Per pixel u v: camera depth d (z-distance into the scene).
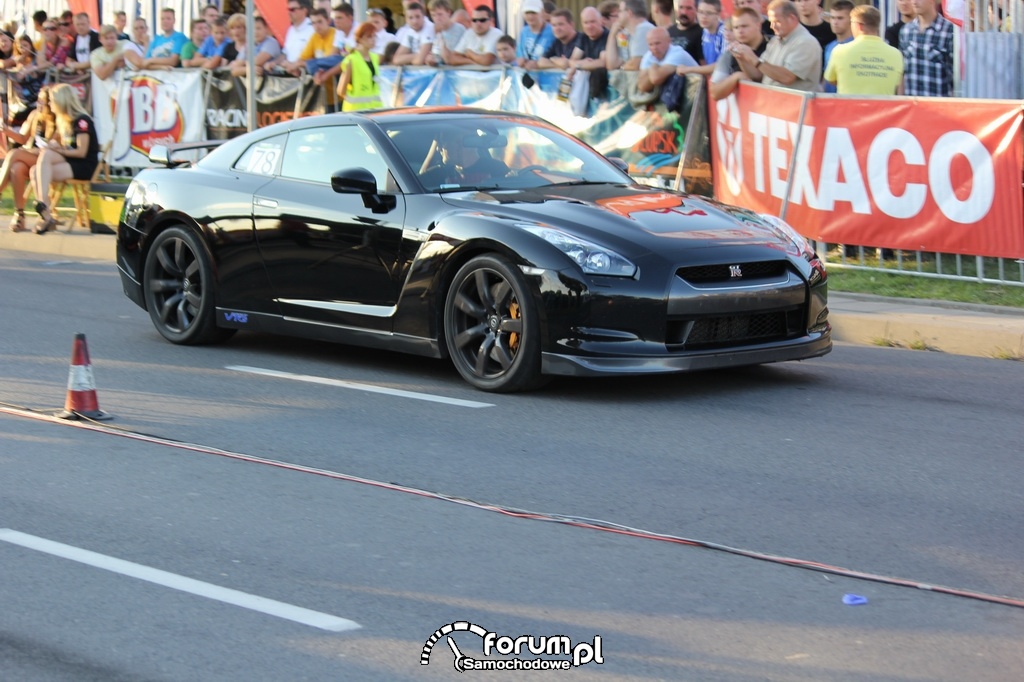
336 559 10.48
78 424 14.98
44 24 40.84
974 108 21.78
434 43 31.55
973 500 12.03
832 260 24.52
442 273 16.69
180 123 34.38
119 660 8.60
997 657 8.57
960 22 25.05
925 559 10.43
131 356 19.22
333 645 8.81
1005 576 10.06
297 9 34.00
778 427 14.82
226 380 17.45
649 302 15.38
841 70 24.38
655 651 8.69
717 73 25.53
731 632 8.98
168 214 19.98
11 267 29.91
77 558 10.53
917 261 23.16
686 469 13.08
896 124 22.75
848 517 11.52
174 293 20.38
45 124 34.06
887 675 8.30
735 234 16.42
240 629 9.10
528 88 28.75
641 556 10.49
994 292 21.98
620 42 27.56
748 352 16.00
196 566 10.34
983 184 21.88
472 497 12.14
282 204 18.55
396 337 17.34
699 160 26.08
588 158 18.94
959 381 17.50
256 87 33.19
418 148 18.00
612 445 14.02
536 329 15.78
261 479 12.74
